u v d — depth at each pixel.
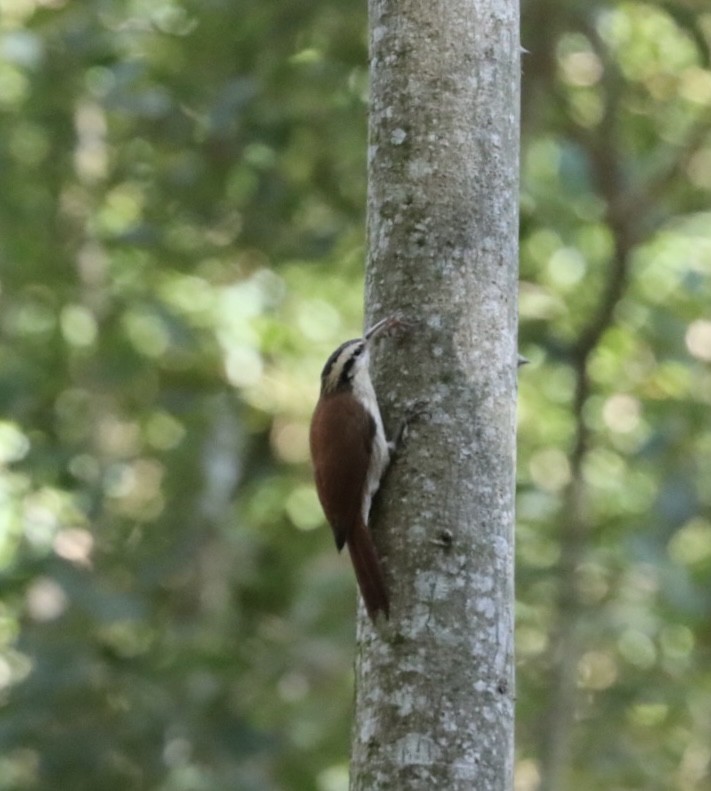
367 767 6.85
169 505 17.30
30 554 13.59
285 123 15.16
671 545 15.80
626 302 16.61
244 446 18.75
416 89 7.57
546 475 17.97
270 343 18.17
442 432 7.24
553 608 15.28
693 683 16.28
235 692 14.21
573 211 16.89
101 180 16.92
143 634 15.08
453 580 7.01
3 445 16.64
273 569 17.69
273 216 16.23
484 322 7.39
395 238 7.50
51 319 17.36
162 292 17.72
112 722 13.42
